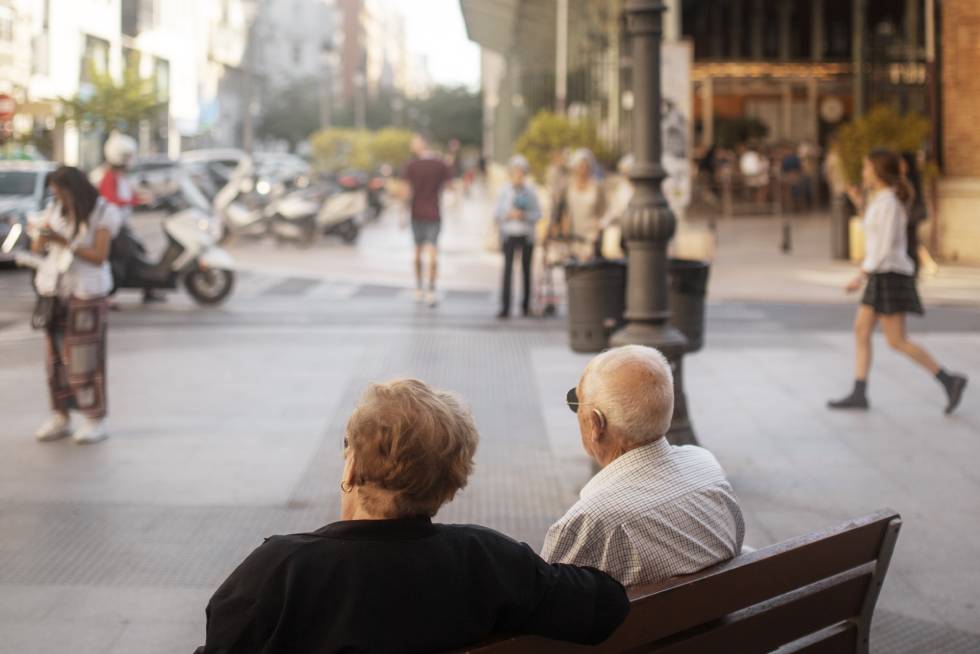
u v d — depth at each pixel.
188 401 8.79
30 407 8.58
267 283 17.08
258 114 88.50
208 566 5.23
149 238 24.11
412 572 2.34
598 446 3.05
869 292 8.35
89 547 5.46
